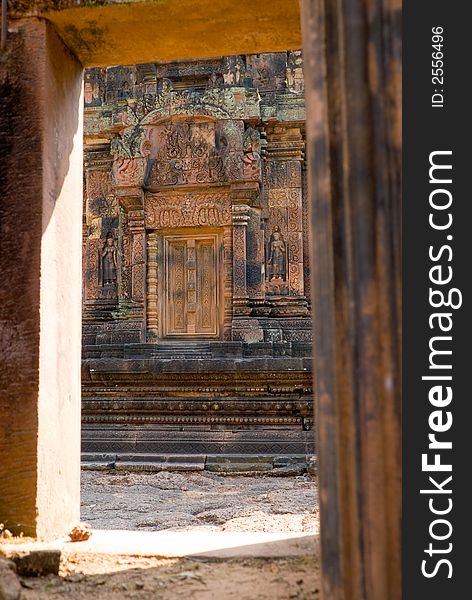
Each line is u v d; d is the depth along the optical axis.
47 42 4.18
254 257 12.77
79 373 4.70
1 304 4.00
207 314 12.83
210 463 10.70
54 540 4.07
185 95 12.89
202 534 4.32
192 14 4.16
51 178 4.21
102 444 11.37
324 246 2.55
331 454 2.46
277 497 8.02
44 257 4.05
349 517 2.42
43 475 3.94
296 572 3.38
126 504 7.79
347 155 2.51
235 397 11.43
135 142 12.84
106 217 13.53
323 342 2.53
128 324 12.69
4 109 4.14
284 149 13.19
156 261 12.99
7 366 3.95
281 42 4.54
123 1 4.06
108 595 3.21
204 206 12.85
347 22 2.54
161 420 11.42
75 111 4.74
